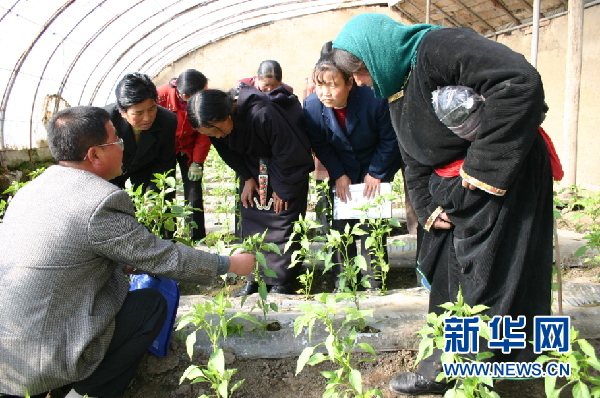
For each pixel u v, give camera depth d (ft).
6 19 26.94
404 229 17.72
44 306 6.50
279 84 15.49
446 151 6.72
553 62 29.96
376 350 8.86
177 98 14.90
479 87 5.85
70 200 6.66
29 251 6.50
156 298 7.74
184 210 11.60
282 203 11.93
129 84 10.68
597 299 10.46
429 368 7.58
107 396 7.54
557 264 8.23
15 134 32.55
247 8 44.70
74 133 6.98
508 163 5.86
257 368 8.62
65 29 32.60
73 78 38.78
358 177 12.16
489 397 6.01
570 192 19.92
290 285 12.58
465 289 6.97
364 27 6.77
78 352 6.67
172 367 8.54
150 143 12.38
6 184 28.71
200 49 52.80
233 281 13.73
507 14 32.22
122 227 6.75
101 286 7.08
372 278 12.78
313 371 8.55
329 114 11.16
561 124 29.55
